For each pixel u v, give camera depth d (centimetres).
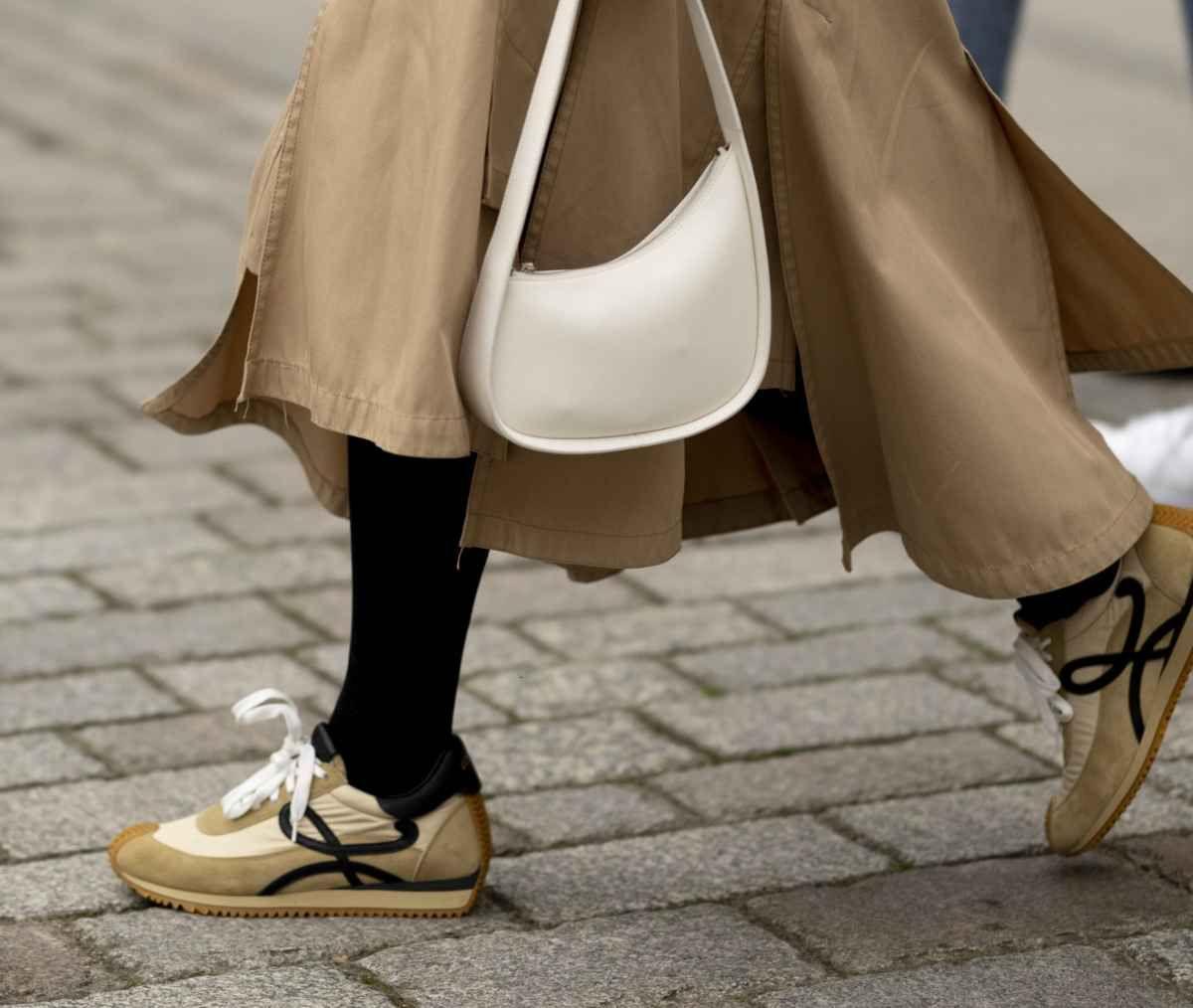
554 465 495
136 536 864
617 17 479
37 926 530
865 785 639
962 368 496
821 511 576
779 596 820
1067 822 557
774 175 508
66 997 490
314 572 832
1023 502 500
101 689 705
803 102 497
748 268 485
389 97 477
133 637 754
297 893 539
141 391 1059
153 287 1253
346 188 478
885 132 511
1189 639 537
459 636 533
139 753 653
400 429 454
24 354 1111
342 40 486
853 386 529
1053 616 545
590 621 788
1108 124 1744
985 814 617
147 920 537
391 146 476
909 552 523
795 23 495
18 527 867
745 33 502
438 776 541
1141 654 539
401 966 509
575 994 495
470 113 458
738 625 787
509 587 824
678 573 847
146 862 540
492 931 533
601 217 485
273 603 796
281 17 2162
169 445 984
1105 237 532
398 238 470
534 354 460
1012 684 729
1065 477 503
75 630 758
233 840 539
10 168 1538
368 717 536
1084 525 504
